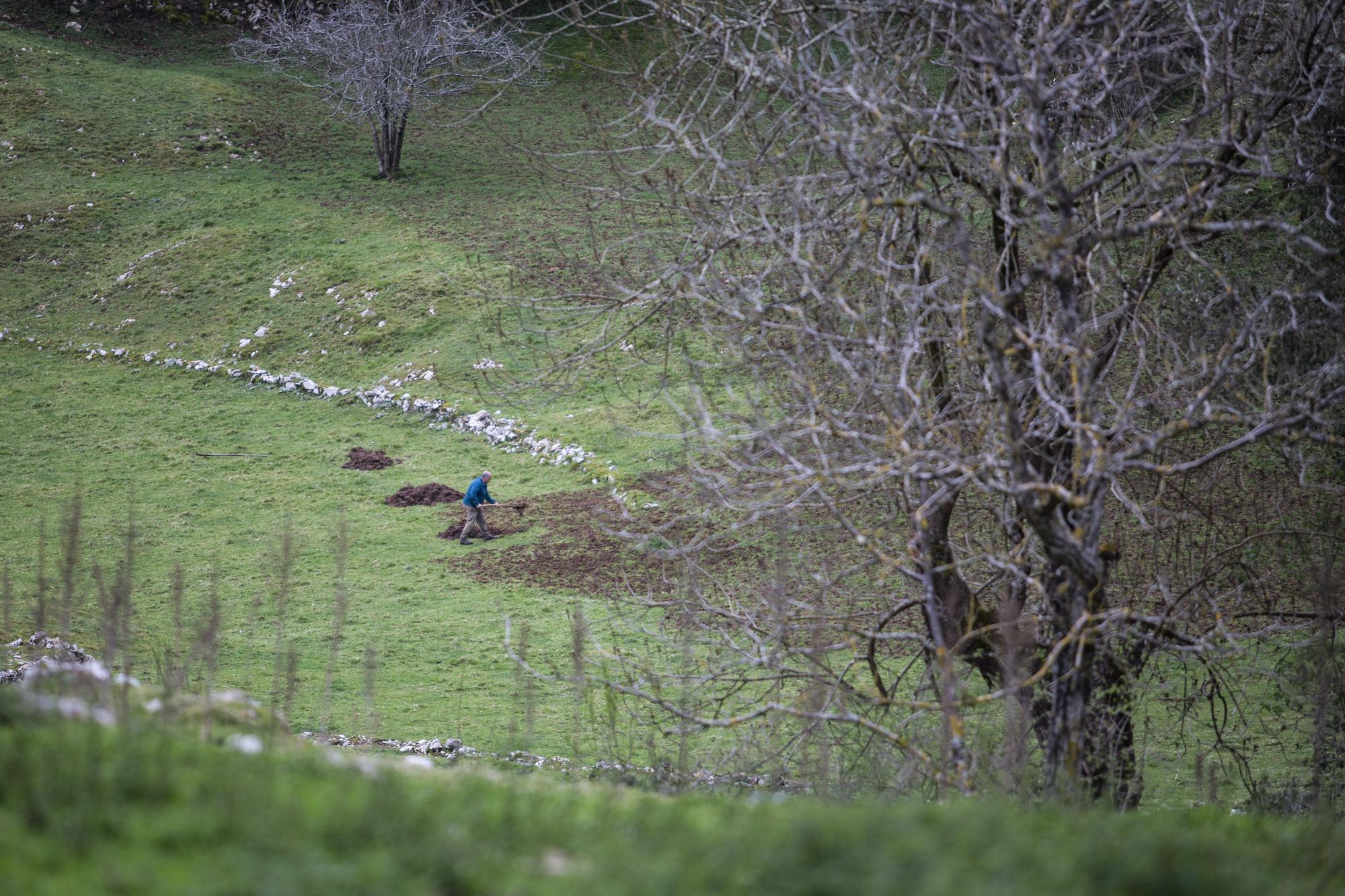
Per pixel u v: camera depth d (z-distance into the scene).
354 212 149.75
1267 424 27.89
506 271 124.94
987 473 28.47
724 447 35.12
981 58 27.83
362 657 66.06
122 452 106.62
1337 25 36.66
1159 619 30.95
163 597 75.31
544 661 65.00
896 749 31.59
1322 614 35.97
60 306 137.88
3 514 91.25
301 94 190.25
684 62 32.91
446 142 170.50
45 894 13.73
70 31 197.12
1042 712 32.72
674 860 15.84
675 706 36.56
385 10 156.25
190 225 149.00
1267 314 33.28
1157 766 43.34
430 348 119.44
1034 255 31.16
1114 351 32.88
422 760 27.69
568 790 23.58
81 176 160.50
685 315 35.19
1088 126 37.72
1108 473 26.94
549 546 84.25
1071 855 17.00
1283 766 43.91
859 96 30.02
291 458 104.88
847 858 15.85
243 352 126.12
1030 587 35.00
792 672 31.70
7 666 48.56
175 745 20.59
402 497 95.50
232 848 15.55
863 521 38.53
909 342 28.09
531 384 38.03
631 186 37.16
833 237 33.34
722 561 60.31
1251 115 35.62
